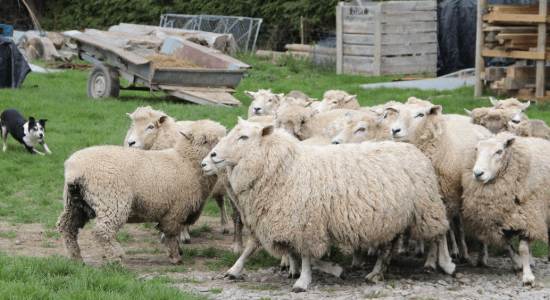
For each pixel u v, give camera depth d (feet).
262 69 85.66
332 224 22.33
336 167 22.67
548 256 26.89
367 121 27.84
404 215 23.08
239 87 73.61
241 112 56.13
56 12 132.67
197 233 32.01
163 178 25.02
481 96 61.21
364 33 82.28
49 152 44.73
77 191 23.67
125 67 62.95
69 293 19.63
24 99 61.05
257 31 102.22
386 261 24.22
